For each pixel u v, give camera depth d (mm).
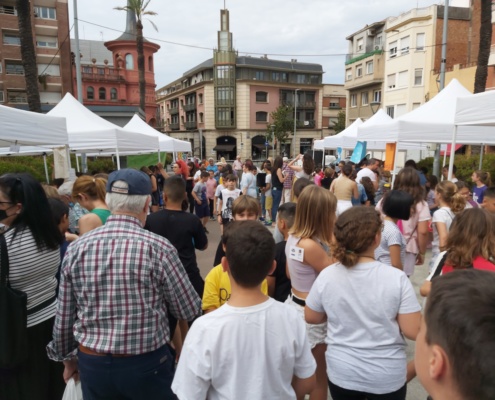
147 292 1825
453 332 711
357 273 1877
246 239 1472
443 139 8070
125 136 8328
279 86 55812
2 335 2080
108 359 1774
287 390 1482
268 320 1454
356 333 1869
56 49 35375
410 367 2256
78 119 8234
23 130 4832
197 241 3379
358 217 1880
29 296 2264
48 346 1973
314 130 58469
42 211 2275
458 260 2221
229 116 54125
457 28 30609
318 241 2455
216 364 1378
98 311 1783
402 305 1812
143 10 24797
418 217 3939
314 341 2291
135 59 45062
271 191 10742
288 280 2818
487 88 24938
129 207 1932
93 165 16344
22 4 12516
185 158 26484
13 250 2148
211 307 2613
